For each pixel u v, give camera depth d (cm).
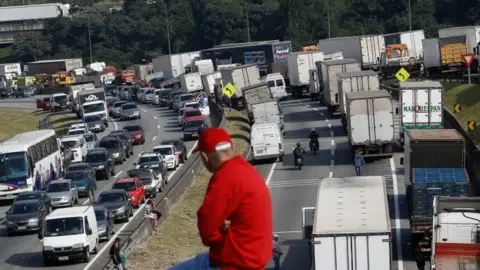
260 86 9112
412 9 16950
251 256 740
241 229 741
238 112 9894
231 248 741
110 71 17625
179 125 10038
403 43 11844
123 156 7650
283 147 7356
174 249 4356
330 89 9000
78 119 11281
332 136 7856
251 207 740
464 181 3866
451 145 4650
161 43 19812
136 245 4247
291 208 5166
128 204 5041
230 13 18588
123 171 7181
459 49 11031
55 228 4153
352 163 6475
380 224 3297
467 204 3256
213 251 754
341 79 7694
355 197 3669
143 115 11588
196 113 9412
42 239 4175
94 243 4262
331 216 3450
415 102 6688
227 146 766
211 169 771
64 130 10300
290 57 11500
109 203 4978
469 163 5459
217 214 739
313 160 6750
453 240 3203
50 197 5400
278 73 11588
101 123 10100
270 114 8019
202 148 770
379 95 6381
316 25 17612
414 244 3859
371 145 6384
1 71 19225
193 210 5319
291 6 17825
